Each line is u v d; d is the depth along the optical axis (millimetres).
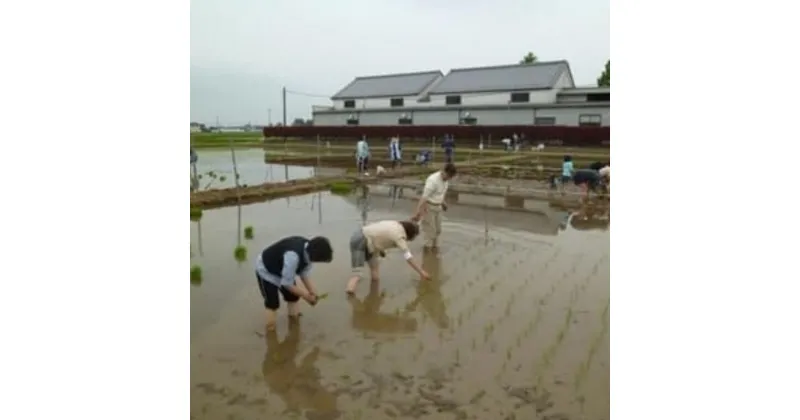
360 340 5445
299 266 5660
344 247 9102
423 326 5801
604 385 4496
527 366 4855
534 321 5918
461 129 35625
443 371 4773
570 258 8500
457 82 42000
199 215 11750
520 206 13406
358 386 4520
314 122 49250
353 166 23188
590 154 28062
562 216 12117
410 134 37812
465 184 16828
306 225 11031
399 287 7078
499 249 9086
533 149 31062
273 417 4055
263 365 4898
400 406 4203
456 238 9938
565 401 4254
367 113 45188
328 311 6227
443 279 7414
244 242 9516
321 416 4070
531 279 7426
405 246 6840
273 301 5543
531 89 37312
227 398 4328
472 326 5797
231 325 5805
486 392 4406
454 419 4020
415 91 43531
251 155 29812
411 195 15242
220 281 7289
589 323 5848
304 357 5062
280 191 15367
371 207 13227
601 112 34156
